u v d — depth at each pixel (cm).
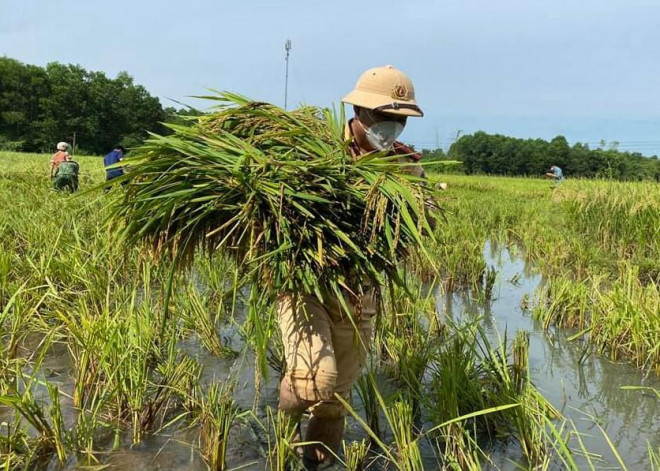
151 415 307
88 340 338
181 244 250
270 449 291
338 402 275
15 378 324
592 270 711
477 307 589
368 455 294
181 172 235
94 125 8469
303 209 224
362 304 263
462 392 328
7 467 251
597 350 461
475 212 1280
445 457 279
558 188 1406
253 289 236
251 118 271
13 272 520
